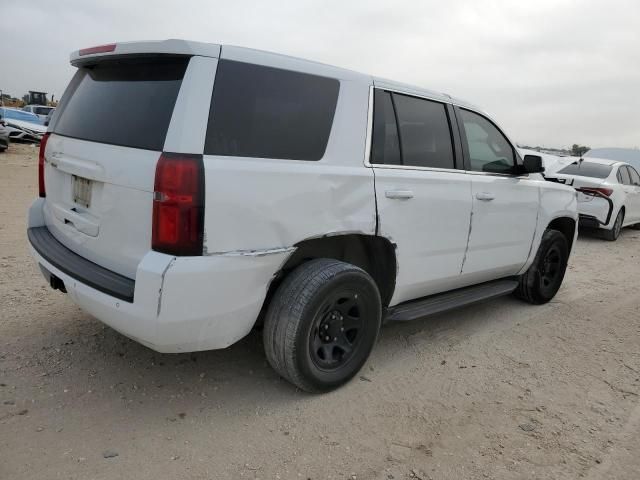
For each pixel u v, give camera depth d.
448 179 3.91
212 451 2.72
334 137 3.17
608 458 2.90
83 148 3.01
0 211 8.16
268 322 3.08
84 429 2.81
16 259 5.57
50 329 3.92
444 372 3.82
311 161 3.04
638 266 8.08
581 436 3.10
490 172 4.46
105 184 2.82
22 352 3.55
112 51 2.93
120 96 2.96
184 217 2.51
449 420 3.18
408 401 3.37
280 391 3.35
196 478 2.51
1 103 30.75
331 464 2.70
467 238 4.14
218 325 2.71
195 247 2.55
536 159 4.64
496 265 4.61
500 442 2.99
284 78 2.98
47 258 3.16
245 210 2.68
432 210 3.74
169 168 2.50
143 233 2.63
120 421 2.91
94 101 3.16
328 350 3.29
